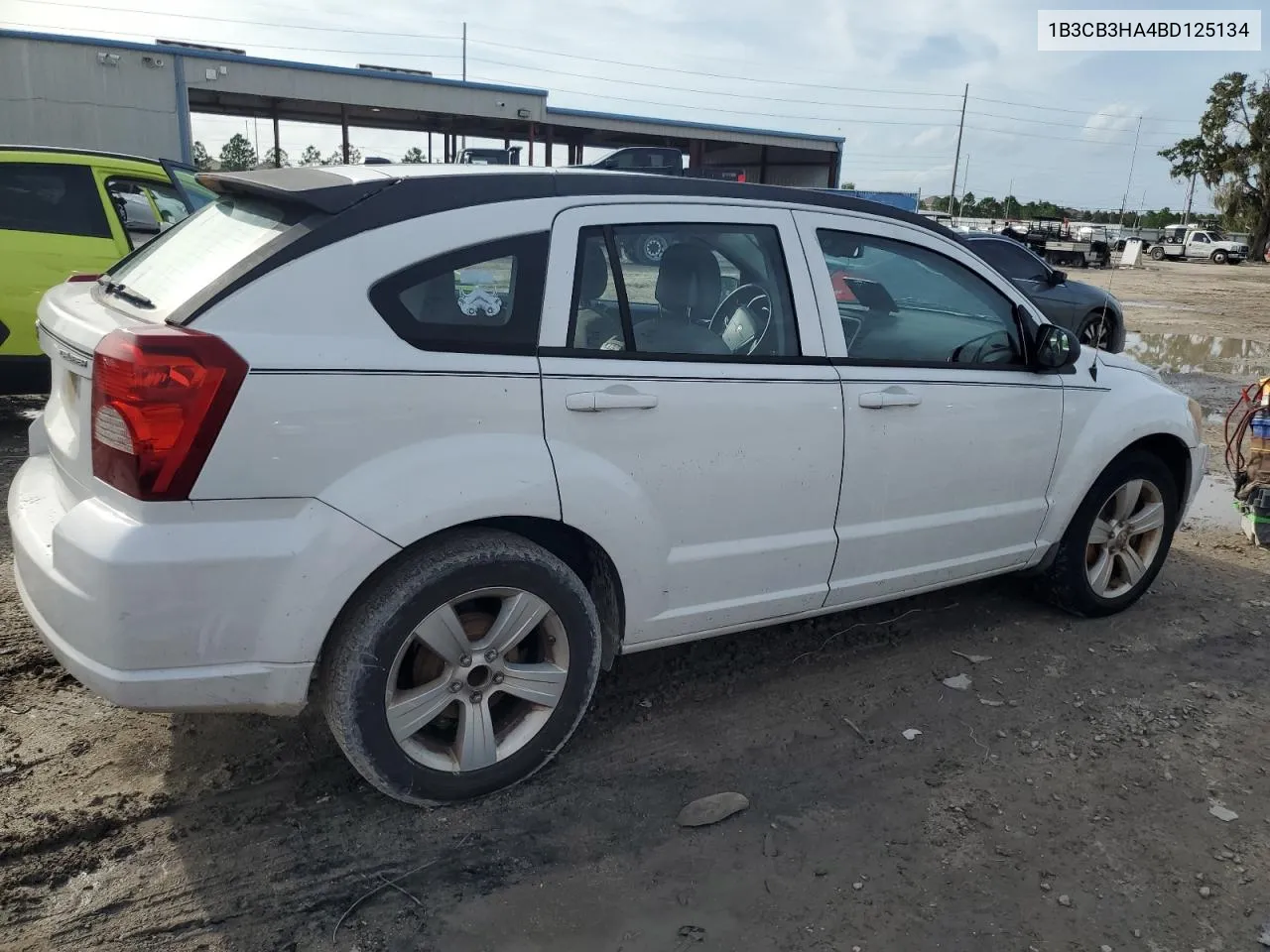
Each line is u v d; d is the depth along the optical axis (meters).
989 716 3.60
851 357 3.47
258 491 2.45
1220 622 4.55
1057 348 3.95
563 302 2.87
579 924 2.49
